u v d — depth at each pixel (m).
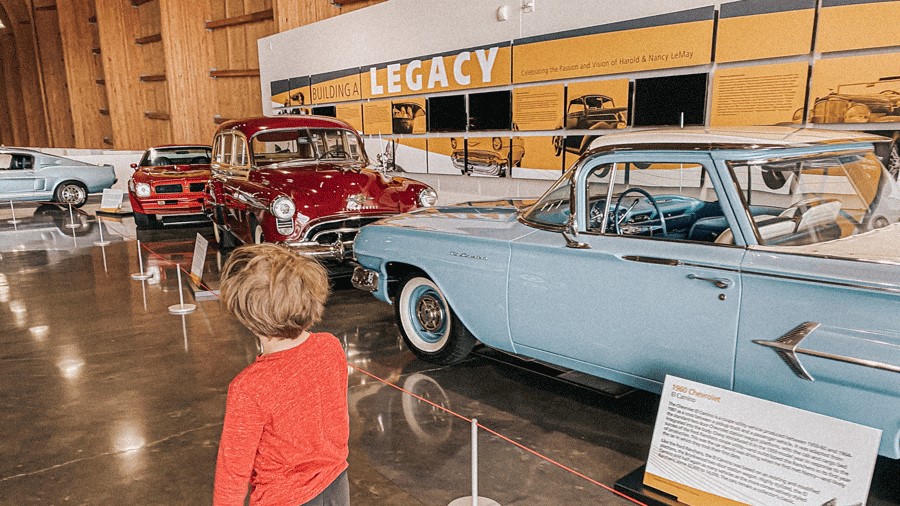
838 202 2.96
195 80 16.70
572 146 7.28
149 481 3.08
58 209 14.91
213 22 16.09
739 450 2.50
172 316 5.98
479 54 8.25
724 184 2.80
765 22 5.48
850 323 2.39
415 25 9.27
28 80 28.81
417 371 4.45
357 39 10.53
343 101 11.22
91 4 22.06
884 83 4.89
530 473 3.05
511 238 3.64
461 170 8.88
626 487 2.82
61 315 6.08
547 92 7.45
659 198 3.73
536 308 3.52
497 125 8.19
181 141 17.05
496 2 7.88
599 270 3.19
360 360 4.70
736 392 2.60
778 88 5.49
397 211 6.80
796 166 2.84
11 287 7.25
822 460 2.29
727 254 2.75
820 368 2.47
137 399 4.08
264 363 1.52
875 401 2.36
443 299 4.31
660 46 6.24
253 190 6.89
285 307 1.50
